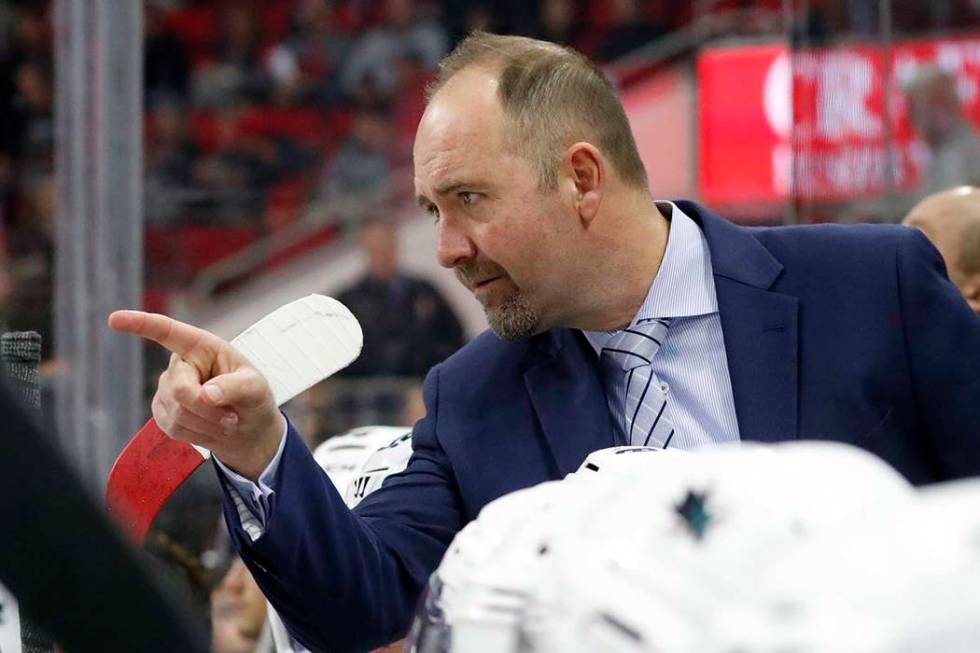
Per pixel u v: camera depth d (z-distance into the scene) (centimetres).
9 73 910
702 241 254
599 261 239
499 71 233
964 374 247
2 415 98
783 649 92
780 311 248
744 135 719
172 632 104
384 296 747
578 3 953
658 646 99
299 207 790
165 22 994
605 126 239
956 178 393
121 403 388
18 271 741
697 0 885
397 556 239
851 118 390
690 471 113
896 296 250
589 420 245
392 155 933
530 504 134
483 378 256
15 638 212
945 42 398
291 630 236
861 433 244
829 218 388
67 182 401
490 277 236
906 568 94
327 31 999
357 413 610
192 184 931
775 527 102
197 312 752
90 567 101
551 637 109
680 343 249
